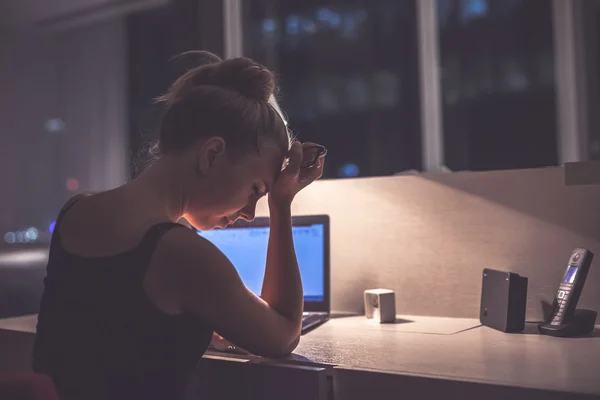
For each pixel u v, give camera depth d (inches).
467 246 61.4
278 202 45.2
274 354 41.6
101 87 217.0
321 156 46.8
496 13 180.9
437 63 180.1
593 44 167.9
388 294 60.4
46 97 223.5
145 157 44.3
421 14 179.9
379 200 65.9
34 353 37.7
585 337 50.7
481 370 39.6
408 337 52.2
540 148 177.9
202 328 37.8
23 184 222.2
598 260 55.8
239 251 64.9
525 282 53.6
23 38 223.1
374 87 192.1
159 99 43.7
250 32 188.2
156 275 35.3
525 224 58.9
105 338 35.2
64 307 36.2
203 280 36.1
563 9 169.5
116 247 35.9
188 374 37.4
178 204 39.8
